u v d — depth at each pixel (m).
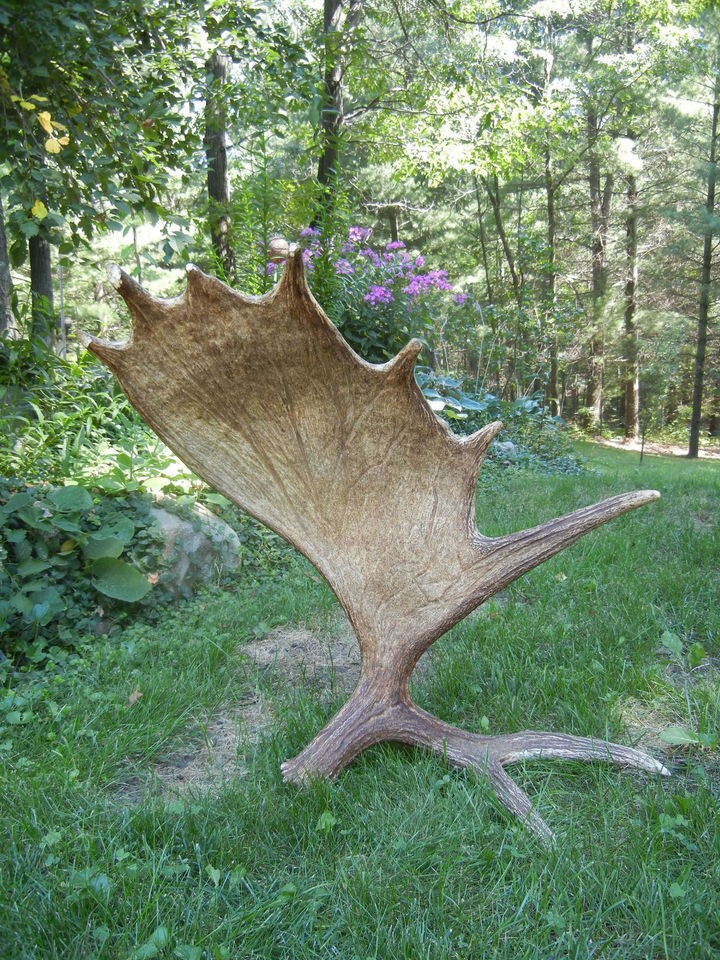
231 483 2.62
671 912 2.04
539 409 13.52
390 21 18.36
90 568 4.49
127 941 1.98
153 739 3.07
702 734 2.77
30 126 5.63
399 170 18.34
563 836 2.34
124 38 6.82
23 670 3.90
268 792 2.57
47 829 2.44
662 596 4.52
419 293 10.59
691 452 26.11
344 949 1.98
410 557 2.69
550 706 3.22
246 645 4.20
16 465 5.34
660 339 26.16
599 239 27.62
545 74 22.44
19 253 6.14
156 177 6.43
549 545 2.66
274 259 5.56
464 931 2.03
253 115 8.92
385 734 2.73
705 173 22.83
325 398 2.52
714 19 21.83
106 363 2.39
